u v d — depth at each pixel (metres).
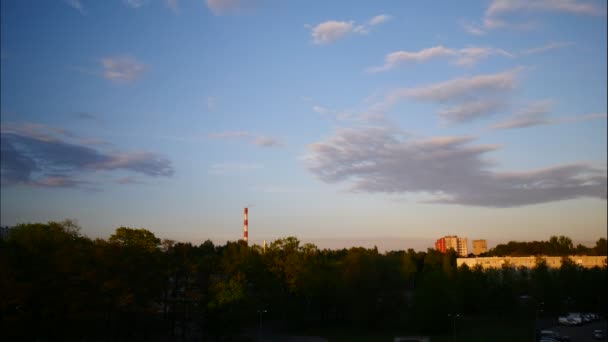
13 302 65.38
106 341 85.19
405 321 119.75
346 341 102.88
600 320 156.62
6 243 73.00
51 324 72.62
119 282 79.25
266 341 103.50
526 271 169.00
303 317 140.38
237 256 113.94
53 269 72.44
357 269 124.12
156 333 101.75
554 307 153.50
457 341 102.50
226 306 97.19
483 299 139.50
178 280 99.12
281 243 134.25
